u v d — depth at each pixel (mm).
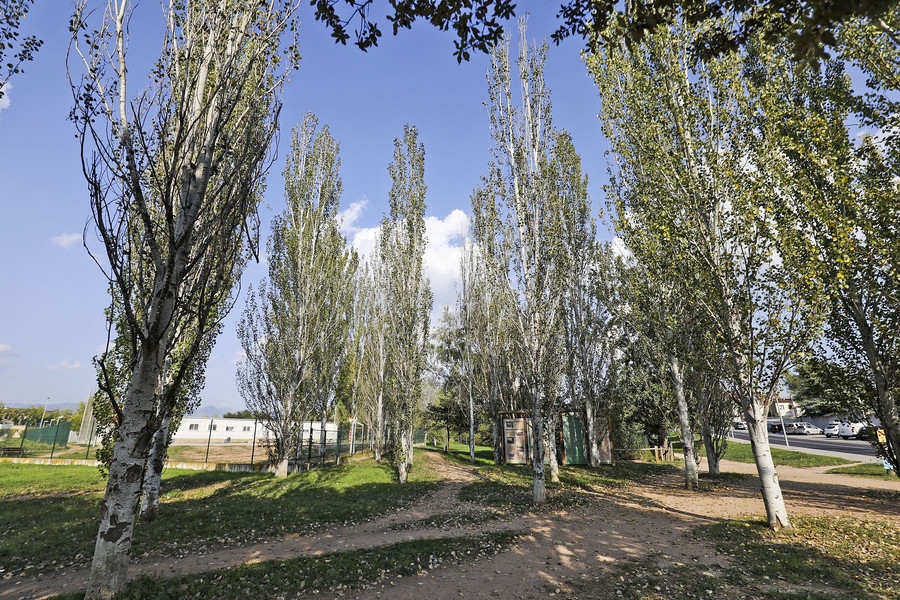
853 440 43125
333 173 25375
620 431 31062
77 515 12195
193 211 6910
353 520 11844
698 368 12195
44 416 55438
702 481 18766
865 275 10609
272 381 21672
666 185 11938
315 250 23828
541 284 15180
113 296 11461
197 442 47250
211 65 7824
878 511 11797
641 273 16453
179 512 12586
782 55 12812
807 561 7926
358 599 6641
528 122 16250
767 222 10406
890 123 10273
